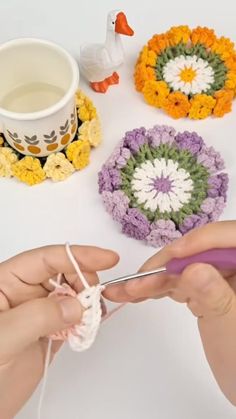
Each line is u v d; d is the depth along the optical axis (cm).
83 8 58
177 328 45
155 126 51
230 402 42
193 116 52
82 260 39
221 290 32
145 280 37
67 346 45
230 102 52
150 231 47
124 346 45
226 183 49
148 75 52
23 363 38
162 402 43
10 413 40
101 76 52
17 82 49
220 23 57
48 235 48
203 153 50
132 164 50
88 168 51
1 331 34
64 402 43
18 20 57
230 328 35
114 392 43
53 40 56
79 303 35
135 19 58
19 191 50
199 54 54
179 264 34
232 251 34
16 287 40
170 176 49
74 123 49
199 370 44
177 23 57
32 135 46
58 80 49
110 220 49
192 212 48
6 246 48
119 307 43
